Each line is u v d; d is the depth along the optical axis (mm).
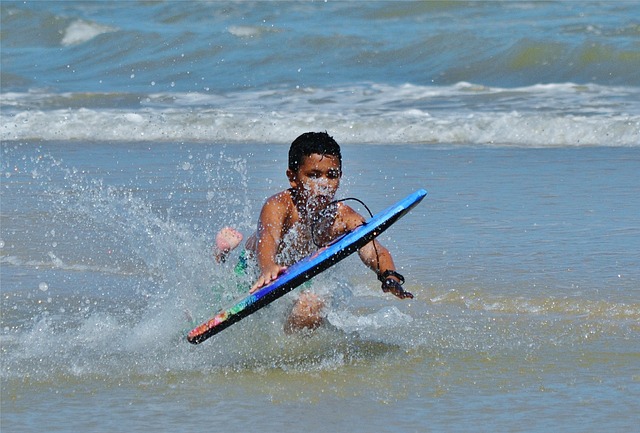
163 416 16266
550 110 52812
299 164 18797
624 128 46875
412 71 68375
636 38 68625
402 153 44906
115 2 98125
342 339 20234
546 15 80812
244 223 31078
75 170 41750
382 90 62594
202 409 16562
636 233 28406
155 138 51719
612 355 18984
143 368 18750
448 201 33906
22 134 52719
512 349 19500
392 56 71750
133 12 94000
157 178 39625
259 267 18250
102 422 16062
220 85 66875
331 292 19594
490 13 84250
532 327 20891
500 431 15344
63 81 71750
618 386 17266
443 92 61062
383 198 34781
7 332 21375
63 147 48969
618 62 64375
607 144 45719
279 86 65562
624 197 33594
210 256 20766
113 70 75000
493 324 21172
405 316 21859
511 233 29016
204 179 39125
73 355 19641
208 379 18047
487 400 16734
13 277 26125
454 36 72688
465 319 21594
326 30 80562
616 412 16031
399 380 17812
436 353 19328
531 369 18297
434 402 16688
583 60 65188
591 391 17047
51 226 31594
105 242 29484
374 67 70125
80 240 29781
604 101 55125
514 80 64375
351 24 83500
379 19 85250
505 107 54781
